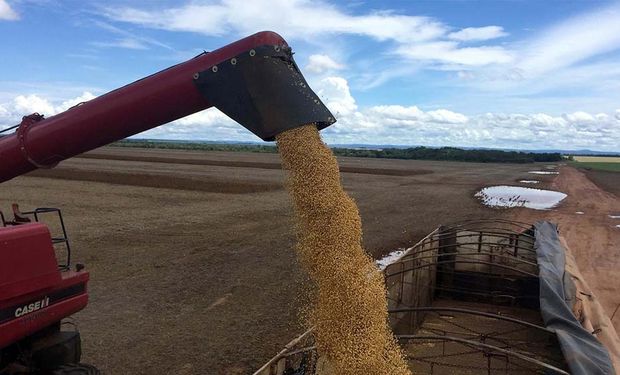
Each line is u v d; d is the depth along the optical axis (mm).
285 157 4461
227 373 7027
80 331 8383
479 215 22781
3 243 4445
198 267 12375
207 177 36844
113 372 6992
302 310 6023
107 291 10438
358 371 3975
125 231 16453
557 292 6281
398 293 7688
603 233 19656
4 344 4527
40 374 5207
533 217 23156
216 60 4297
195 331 8469
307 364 5012
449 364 6609
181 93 4367
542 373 5777
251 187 30688
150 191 27766
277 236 16266
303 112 4258
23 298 4676
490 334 7363
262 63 4246
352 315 4227
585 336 5141
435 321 8844
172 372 7027
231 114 4289
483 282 10172
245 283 11156
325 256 4398
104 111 4449
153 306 9641
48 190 26578
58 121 4531
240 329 8570
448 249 10797
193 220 18969
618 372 4453
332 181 4570
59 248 13805
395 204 25891
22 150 4598
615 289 12305
